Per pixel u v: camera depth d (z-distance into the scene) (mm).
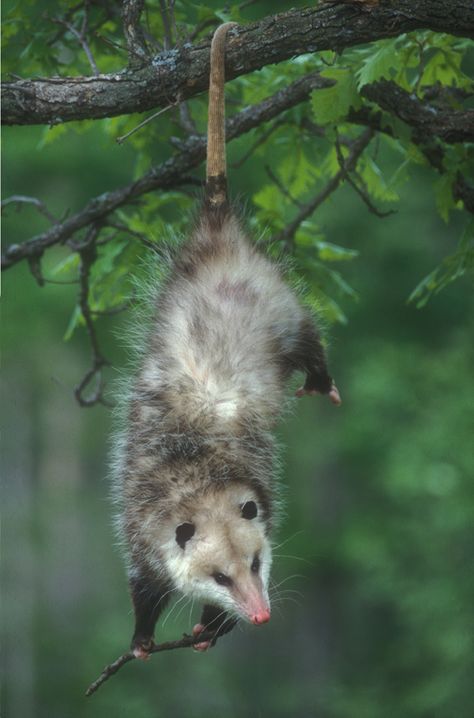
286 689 24422
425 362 19922
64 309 22641
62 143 21031
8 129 20156
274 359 7844
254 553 7363
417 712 18531
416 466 18906
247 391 7633
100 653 24703
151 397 7676
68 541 29109
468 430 18750
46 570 28594
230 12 8656
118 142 7199
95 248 9992
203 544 7328
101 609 28516
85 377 10359
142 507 7598
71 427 28859
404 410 20969
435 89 9125
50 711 24953
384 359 20281
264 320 7852
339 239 21562
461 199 8578
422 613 19141
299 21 7051
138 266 9414
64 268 10984
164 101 7320
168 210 15805
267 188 10711
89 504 29531
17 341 23875
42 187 22031
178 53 7254
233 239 8047
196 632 7582
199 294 7887
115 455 7980
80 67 10328
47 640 26734
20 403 26906
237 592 7219
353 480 26203
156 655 24328
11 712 25312
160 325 7930
